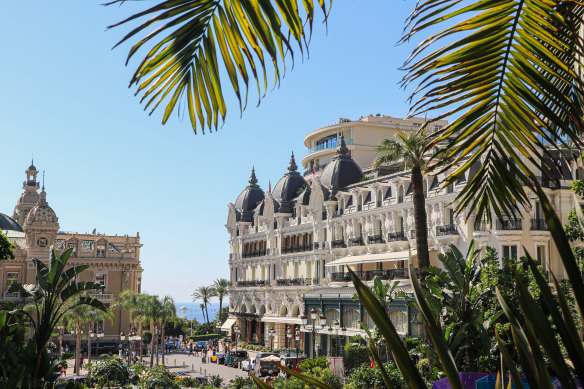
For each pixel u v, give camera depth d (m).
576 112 5.35
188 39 4.14
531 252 51.22
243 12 4.05
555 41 5.07
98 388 41.59
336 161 81.50
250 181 111.06
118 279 112.31
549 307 3.95
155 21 3.78
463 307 29.84
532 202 51.38
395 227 64.62
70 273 25.77
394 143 37.56
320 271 78.88
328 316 68.12
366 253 69.06
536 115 5.58
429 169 6.31
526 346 3.98
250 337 99.31
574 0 5.11
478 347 29.36
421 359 36.91
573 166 50.72
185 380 56.72
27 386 24.41
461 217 55.25
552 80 6.90
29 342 25.38
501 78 5.41
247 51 4.16
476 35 5.02
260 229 98.62
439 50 5.04
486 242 52.78
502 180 6.34
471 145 6.12
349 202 75.12
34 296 25.56
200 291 147.25
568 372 3.74
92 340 104.38
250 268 101.00
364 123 103.31
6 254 43.72
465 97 5.47
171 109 4.46
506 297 28.86
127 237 129.38
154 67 4.25
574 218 29.22
